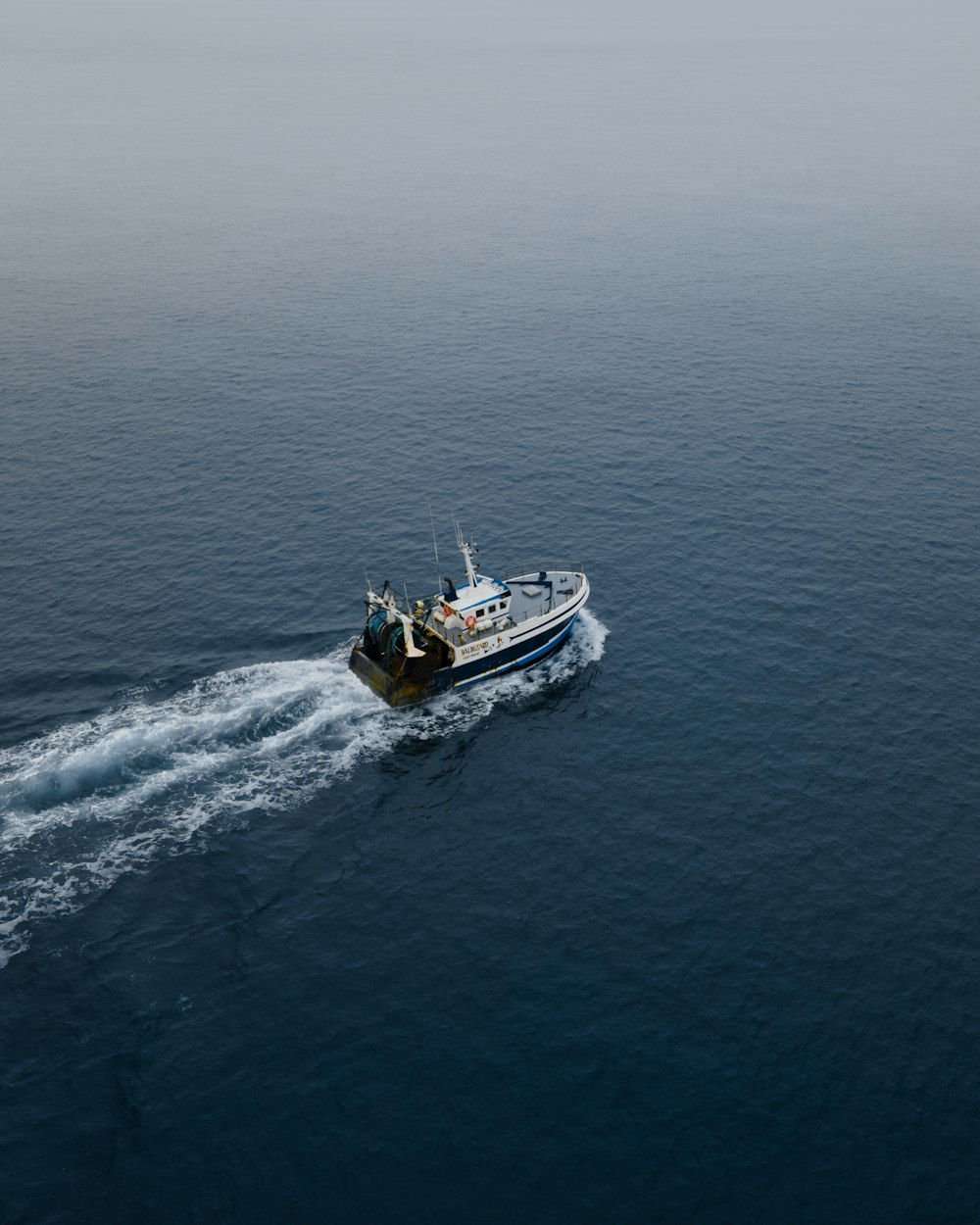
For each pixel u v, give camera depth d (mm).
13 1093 63750
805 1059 65438
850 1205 58062
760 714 93812
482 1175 59781
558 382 161875
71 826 81938
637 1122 62250
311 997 69938
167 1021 68062
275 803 85125
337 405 155250
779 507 126312
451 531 122688
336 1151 61062
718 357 169875
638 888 77562
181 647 102625
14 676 98062
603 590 112125
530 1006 69125
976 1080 64062
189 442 143875
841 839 80938
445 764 89562
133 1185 59438
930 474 132625
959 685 96500
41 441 144000
